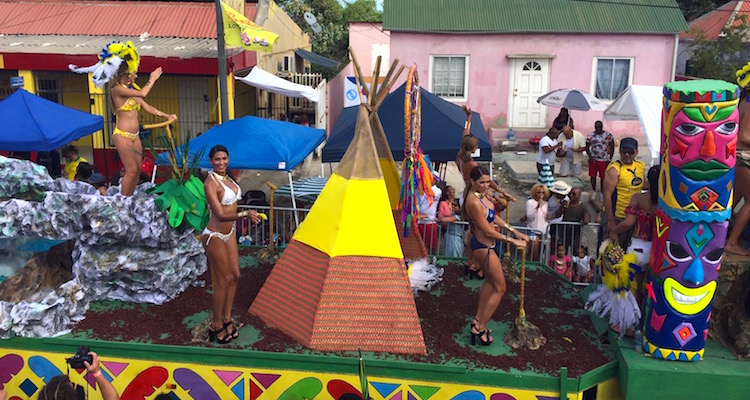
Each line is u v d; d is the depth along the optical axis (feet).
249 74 56.90
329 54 109.60
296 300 22.79
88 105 57.26
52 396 15.65
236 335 22.54
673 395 20.25
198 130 58.49
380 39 93.40
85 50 53.93
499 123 71.82
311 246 22.94
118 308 25.09
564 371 20.35
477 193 21.57
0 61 52.49
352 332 21.93
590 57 69.36
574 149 54.19
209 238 21.08
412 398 21.17
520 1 71.31
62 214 24.09
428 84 71.20
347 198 22.24
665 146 20.24
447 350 22.08
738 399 20.12
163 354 21.84
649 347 21.11
